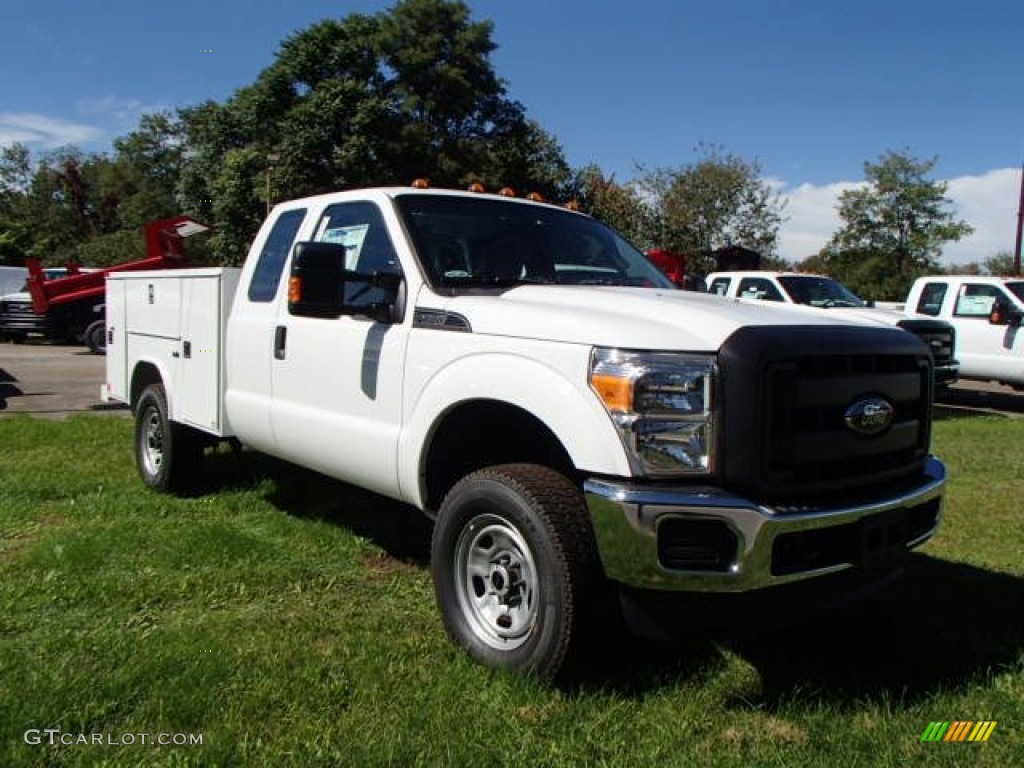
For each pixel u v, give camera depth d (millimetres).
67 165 75438
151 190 70250
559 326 3285
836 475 3176
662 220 33906
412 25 41812
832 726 3070
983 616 4145
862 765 2824
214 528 5070
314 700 3168
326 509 5715
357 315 4133
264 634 3758
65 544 4758
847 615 4125
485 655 3422
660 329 3133
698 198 33344
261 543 4996
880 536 3207
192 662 3422
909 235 34031
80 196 75438
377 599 4246
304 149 38531
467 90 41562
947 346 11789
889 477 3377
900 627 3992
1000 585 4574
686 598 3164
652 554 2928
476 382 3502
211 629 3801
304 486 6266
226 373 5285
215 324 5297
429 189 4539
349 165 38156
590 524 3199
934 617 4125
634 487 2969
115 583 4293
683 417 2980
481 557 3555
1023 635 3932
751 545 2896
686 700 3234
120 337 6703
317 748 2836
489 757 2824
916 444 3586
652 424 2980
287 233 4996
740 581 2914
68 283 19406
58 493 6062
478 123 43750
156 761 2758
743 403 2939
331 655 3557
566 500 3246
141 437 6336
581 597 3133
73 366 16375
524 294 3867
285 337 4719
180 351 5719
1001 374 13211
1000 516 5957
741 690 3342
